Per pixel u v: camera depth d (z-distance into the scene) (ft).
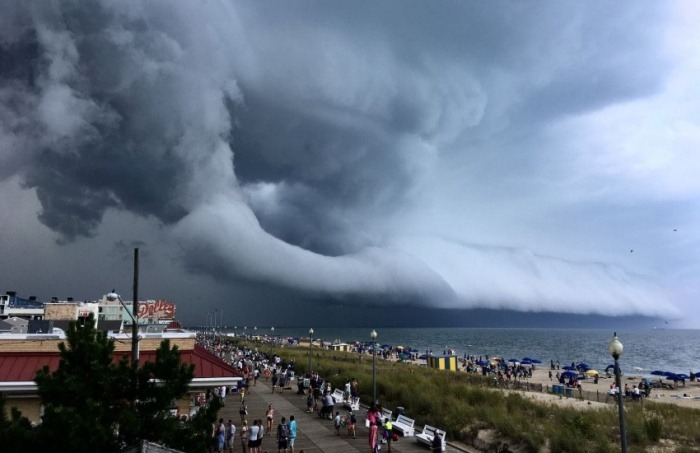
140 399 42.63
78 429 36.47
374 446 75.10
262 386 150.41
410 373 166.50
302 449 78.28
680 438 82.69
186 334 84.28
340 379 141.28
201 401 98.63
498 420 86.28
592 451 70.54
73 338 42.70
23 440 36.22
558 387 164.35
